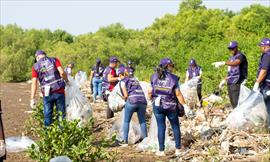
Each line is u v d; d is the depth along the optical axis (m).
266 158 8.09
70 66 22.14
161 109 9.12
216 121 11.63
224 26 49.69
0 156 5.75
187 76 15.54
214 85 19.38
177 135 9.22
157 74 9.16
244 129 9.81
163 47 47.62
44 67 10.10
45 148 8.23
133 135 10.66
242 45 29.19
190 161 8.66
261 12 50.75
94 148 9.48
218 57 27.36
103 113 15.09
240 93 11.02
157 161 8.83
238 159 8.42
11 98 23.45
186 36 49.00
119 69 12.56
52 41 60.50
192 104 14.44
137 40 51.75
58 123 8.90
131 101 10.45
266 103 9.72
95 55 48.16
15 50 55.69
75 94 11.36
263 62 9.63
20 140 10.57
